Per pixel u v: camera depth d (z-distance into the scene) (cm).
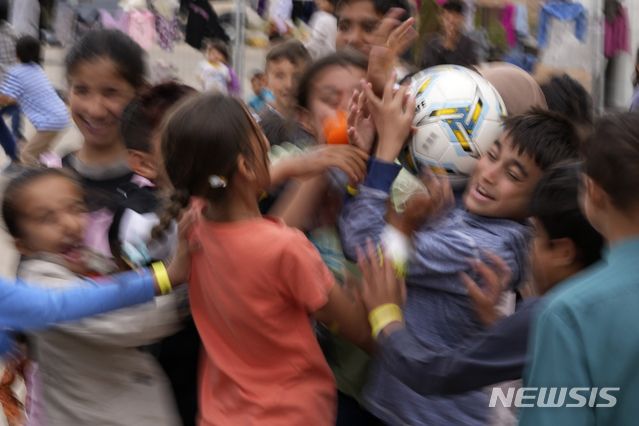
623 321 128
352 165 198
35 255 201
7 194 200
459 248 188
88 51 236
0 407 300
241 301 171
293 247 168
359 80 228
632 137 133
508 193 191
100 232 217
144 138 221
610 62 783
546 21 734
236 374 176
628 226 135
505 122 197
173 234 209
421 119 201
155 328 193
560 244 165
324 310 174
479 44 698
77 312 178
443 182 198
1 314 177
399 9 286
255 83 700
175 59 898
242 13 793
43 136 721
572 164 167
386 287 180
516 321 161
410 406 197
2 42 809
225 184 172
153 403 199
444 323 193
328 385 180
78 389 191
